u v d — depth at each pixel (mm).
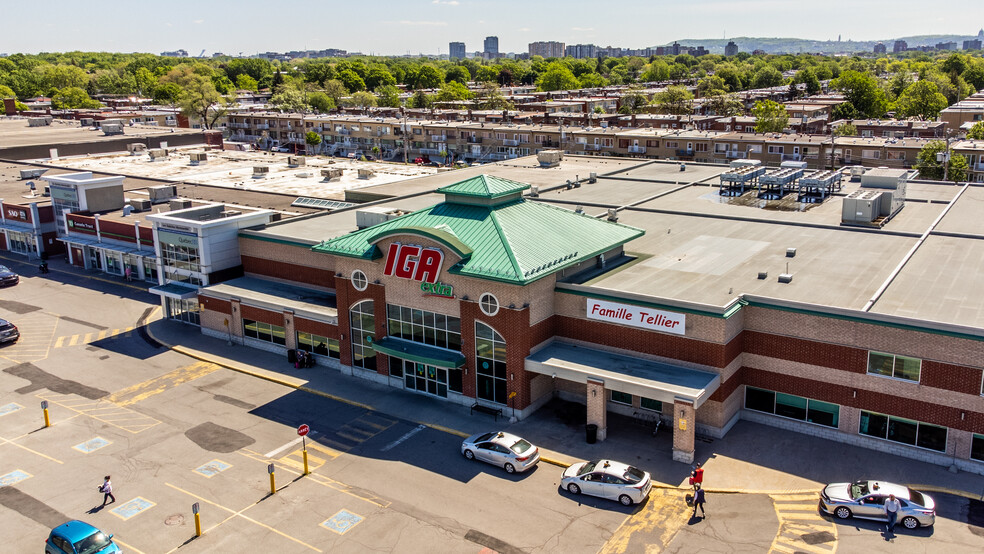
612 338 48312
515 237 50375
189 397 53531
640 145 149625
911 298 45438
